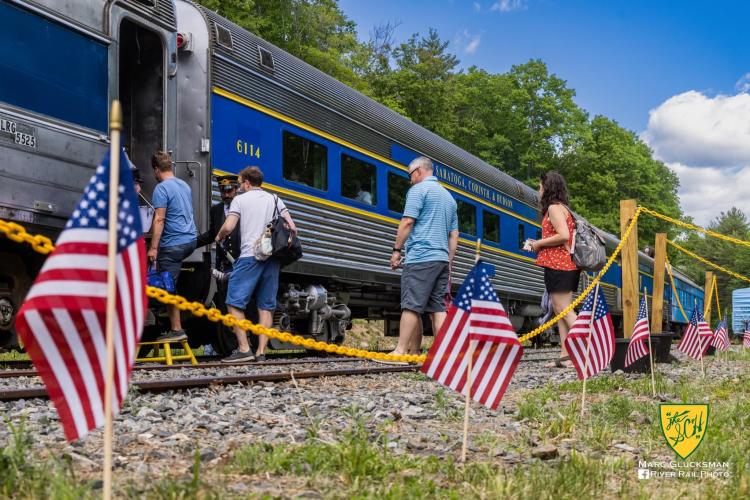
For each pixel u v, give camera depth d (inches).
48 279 88.4
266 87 370.9
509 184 671.8
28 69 259.1
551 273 319.9
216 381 227.0
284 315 395.9
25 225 263.1
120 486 108.7
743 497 115.8
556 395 245.6
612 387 274.8
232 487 111.0
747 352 633.6
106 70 291.9
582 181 1707.7
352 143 441.4
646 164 1841.8
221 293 360.5
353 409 183.0
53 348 89.3
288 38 1020.5
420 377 282.5
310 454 129.5
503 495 110.2
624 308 372.8
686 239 2930.6
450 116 1489.9
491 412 207.5
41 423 159.2
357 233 439.8
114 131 89.5
